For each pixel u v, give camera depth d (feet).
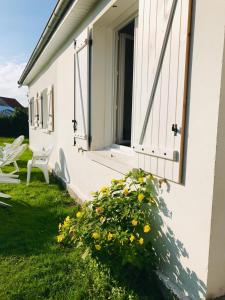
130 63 12.07
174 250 6.26
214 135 5.05
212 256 5.32
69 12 12.21
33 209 12.92
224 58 4.85
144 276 7.05
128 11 9.80
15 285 7.05
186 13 5.50
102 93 11.89
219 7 4.85
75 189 14.61
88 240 6.95
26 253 8.68
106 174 10.43
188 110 5.62
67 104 16.40
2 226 10.80
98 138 12.10
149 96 6.84
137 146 7.53
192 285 5.74
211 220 5.20
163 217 6.64
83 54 12.39
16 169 21.40
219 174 5.14
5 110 125.49
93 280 7.20
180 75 5.72
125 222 6.90
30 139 40.81
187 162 5.71
